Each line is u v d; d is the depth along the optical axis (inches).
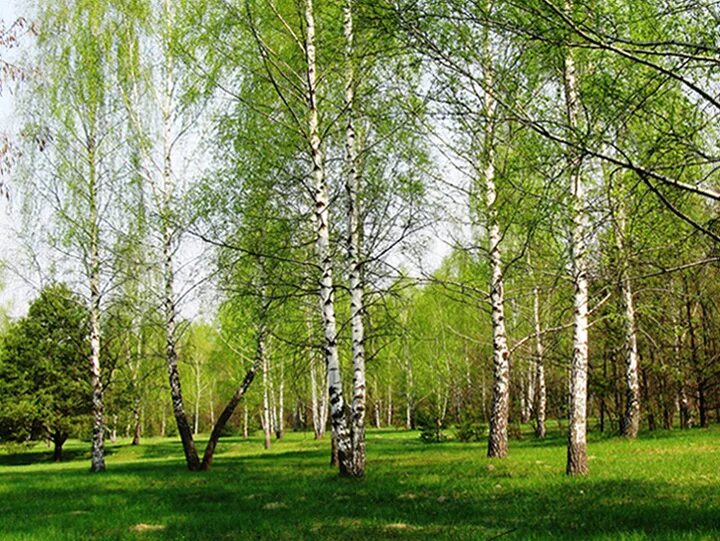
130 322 904.3
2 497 579.2
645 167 308.0
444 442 1262.3
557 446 917.2
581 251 523.2
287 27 609.9
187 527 390.9
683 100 315.6
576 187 426.6
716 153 337.4
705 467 551.5
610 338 1056.8
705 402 1279.5
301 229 695.7
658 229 373.7
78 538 364.2
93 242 865.5
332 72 614.5
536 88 424.2
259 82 653.3
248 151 657.6
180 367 2320.4
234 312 729.0
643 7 300.8
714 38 281.7
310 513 419.5
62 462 1521.9
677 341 1079.0
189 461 816.9
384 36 329.1
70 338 1510.8
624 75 335.3
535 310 1173.7
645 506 385.4
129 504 502.6
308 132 637.9
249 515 420.2
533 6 288.0
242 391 845.2
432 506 426.0
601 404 1246.9
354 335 621.6
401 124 597.0
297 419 2778.1
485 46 373.1
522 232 528.4
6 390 1533.0
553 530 332.2
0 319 1566.2
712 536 291.1
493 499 442.0
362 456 604.1
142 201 828.6
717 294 911.0
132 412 1788.9
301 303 727.1
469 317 1712.6
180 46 687.7
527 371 1646.2
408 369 2028.8
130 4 829.2
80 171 856.9
